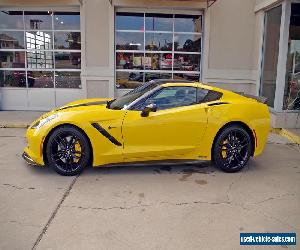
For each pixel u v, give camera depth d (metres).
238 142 5.02
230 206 3.82
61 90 10.32
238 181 4.66
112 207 3.72
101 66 9.89
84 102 5.51
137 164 4.80
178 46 10.17
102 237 3.08
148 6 9.73
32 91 10.35
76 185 4.36
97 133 4.59
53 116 4.68
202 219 3.48
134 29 10.02
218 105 4.94
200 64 10.24
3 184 4.34
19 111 10.25
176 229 3.25
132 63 10.17
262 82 9.41
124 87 10.26
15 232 3.14
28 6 9.85
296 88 8.35
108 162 4.71
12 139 6.86
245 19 9.80
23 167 5.04
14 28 10.12
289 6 7.90
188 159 4.93
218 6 9.73
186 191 4.24
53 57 10.22
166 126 4.72
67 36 10.11
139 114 4.70
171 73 10.28
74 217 3.46
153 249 2.90
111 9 9.64
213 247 2.96
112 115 4.65
